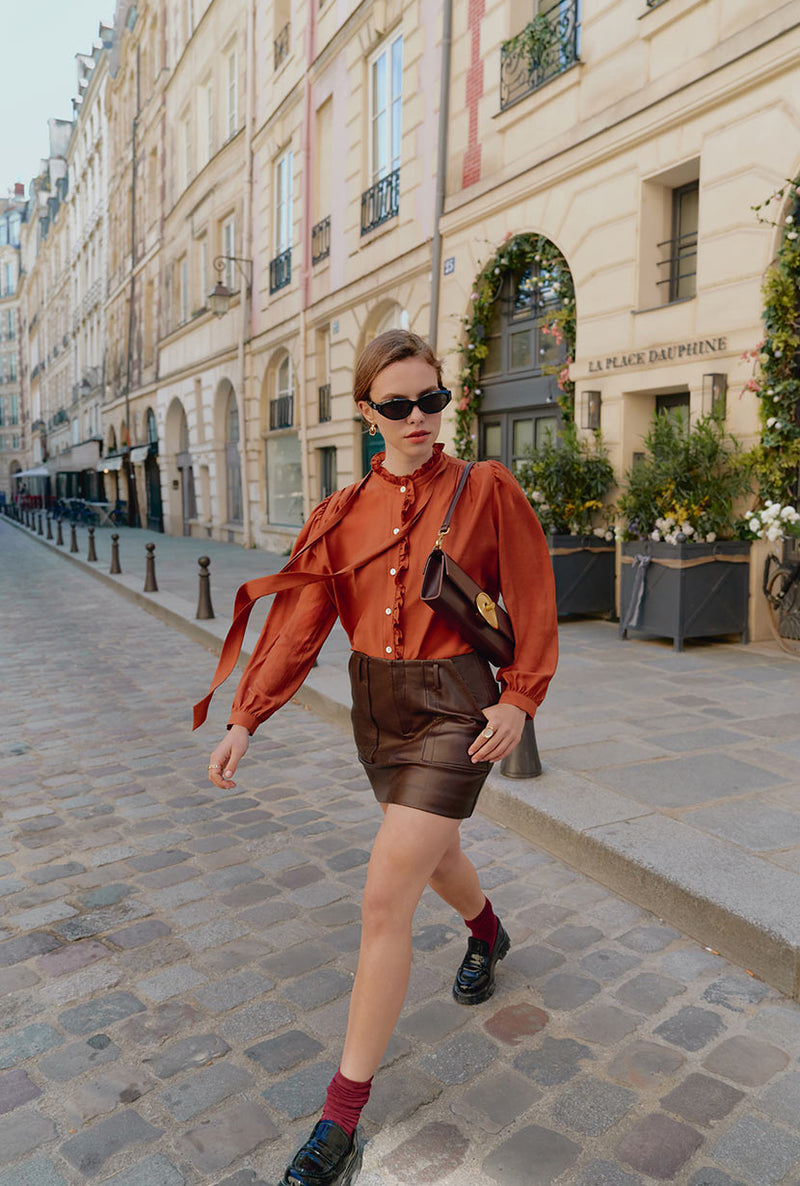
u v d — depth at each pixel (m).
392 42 11.91
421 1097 1.99
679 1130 1.87
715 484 6.53
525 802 3.46
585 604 7.82
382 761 1.85
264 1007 2.38
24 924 2.89
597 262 8.02
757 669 5.82
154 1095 2.03
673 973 2.51
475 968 2.38
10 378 72.38
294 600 2.02
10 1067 2.14
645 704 4.95
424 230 10.98
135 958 2.66
